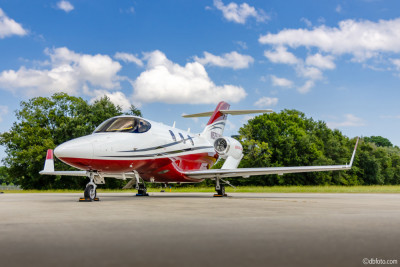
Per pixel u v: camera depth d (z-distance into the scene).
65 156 11.97
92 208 8.71
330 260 2.81
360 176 72.00
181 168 17.78
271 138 58.81
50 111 48.59
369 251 3.16
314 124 71.88
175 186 56.78
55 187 50.19
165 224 5.16
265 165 55.81
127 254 3.05
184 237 3.95
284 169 16.03
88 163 12.64
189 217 6.23
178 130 18.50
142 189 18.39
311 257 2.92
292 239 3.80
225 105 23.83
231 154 19.33
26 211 7.75
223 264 2.69
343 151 67.81
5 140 46.56
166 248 3.31
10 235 4.14
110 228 4.73
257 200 13.11
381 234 4.14
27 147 46.22
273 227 4.79
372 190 31.62
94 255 3.01
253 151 57.22
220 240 3.74
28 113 47.72
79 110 50.97
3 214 6.96
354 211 7.62
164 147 16.20
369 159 71.56
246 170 16.55
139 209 8.32
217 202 11.51
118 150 13.67
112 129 14.49
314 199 14.03
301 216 6.37
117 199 14.07
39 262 2.76
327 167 15.64
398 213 7.07
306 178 60.03
